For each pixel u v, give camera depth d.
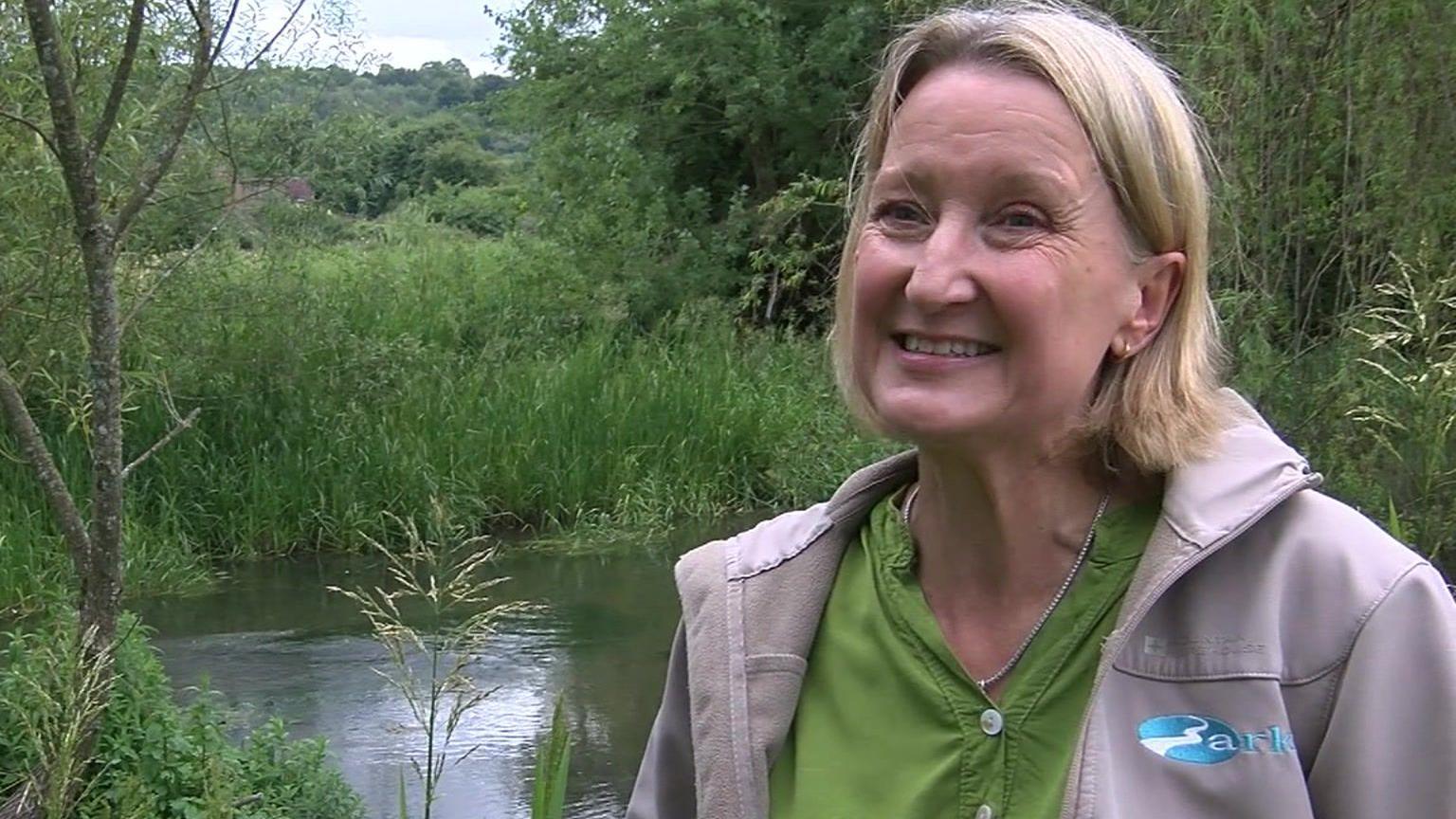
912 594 1.79
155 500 10.32
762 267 15.13
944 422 1.66
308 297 11.67
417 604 9.20
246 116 11.12
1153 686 1.61
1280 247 6.33
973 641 1.75
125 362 10.29
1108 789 1.57
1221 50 6.09
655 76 16.28
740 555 1.94
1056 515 1.73
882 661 1.79
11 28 6.29
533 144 17.66
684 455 11.87
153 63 7.15
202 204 9.76
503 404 11.81
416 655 8.12
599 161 16.30
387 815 6.02
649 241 16.00
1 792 4.85
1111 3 6.28
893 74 1.77
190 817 5.04
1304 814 1.54
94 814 4.86
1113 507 1.74
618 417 11.89
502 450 11.41
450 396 11.84
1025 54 1.67
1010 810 1.66
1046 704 1.68
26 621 8.30
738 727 1.83
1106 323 1.68
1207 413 1.72
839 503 1.91
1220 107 6.05
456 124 26.00
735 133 15.96
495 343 13.45
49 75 4.57
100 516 4.99
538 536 11.09
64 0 6.27
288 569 10.14
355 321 13.05
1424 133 6.12
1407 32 6.13
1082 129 1.66
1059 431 1.70
